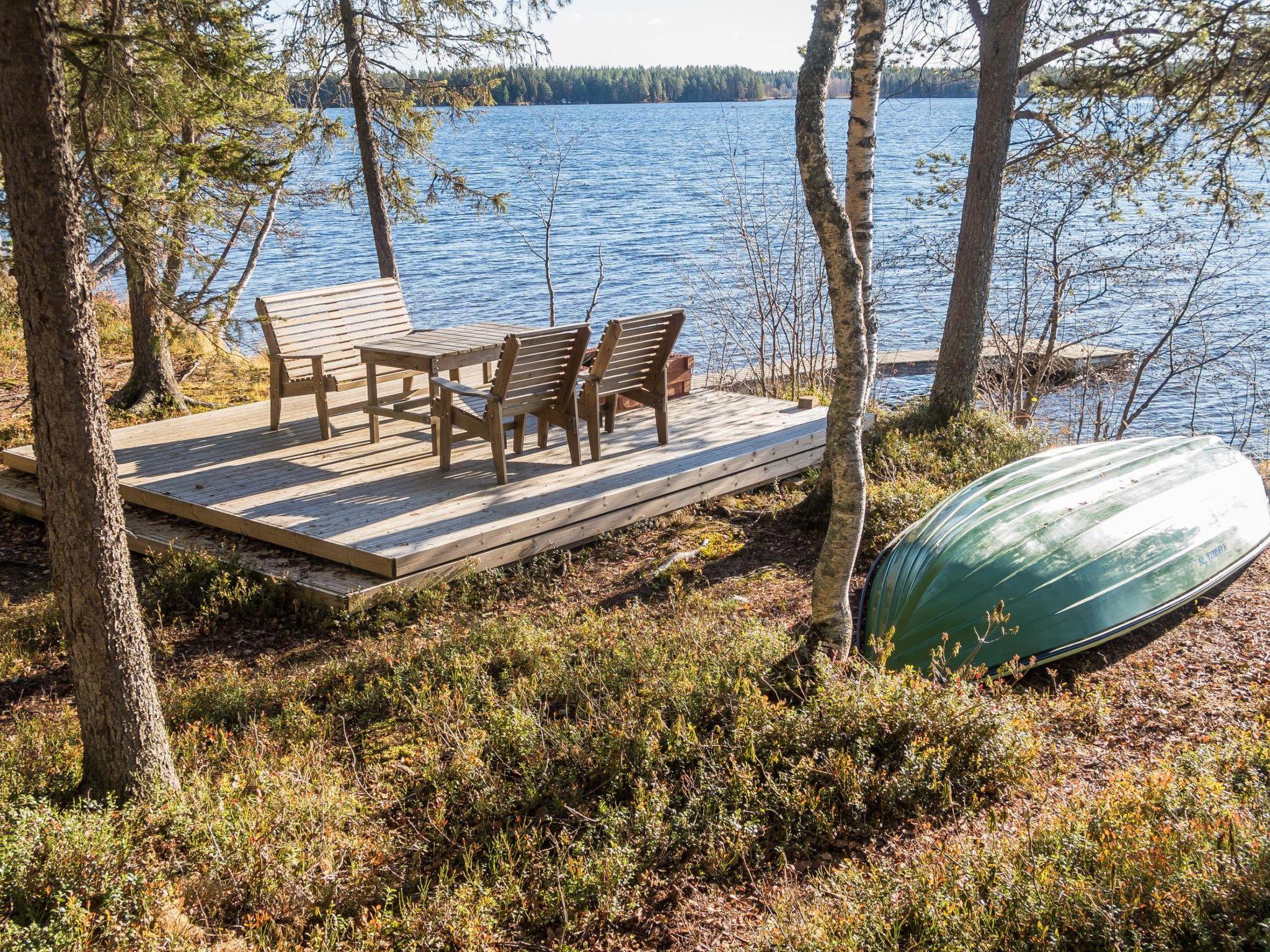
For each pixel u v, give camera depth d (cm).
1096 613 587
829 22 504
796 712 493
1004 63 979
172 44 631
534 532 739
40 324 380
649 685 533
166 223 731
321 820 435
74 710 555
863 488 541
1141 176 1091
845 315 525
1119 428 1391
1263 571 732
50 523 403
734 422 1016
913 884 371
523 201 4469
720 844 427
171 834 411
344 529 714
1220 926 319
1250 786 414
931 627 578
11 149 362
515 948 380
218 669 613
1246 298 1638
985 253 1029
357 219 4331
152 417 1155
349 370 970
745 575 741
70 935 340
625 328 849
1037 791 458
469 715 520
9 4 346
